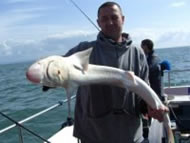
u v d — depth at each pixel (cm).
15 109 1573
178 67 3278
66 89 249
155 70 541
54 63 239
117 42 301
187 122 479
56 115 1199
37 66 229
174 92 761
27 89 2480
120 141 303
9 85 2912
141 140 316
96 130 304
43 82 231
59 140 503
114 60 298
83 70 264
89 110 303
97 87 296
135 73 304
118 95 297
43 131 1024
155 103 296
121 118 302
